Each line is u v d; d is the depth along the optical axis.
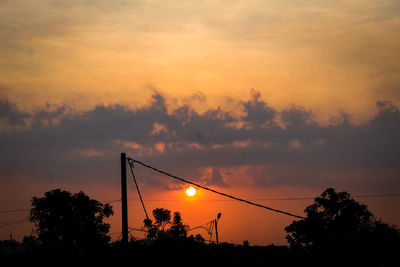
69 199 53.62
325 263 54.53
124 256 25.72
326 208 60.03
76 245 52.22
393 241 50.28
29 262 44.00
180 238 53.66
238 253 50.75
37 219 52.78
